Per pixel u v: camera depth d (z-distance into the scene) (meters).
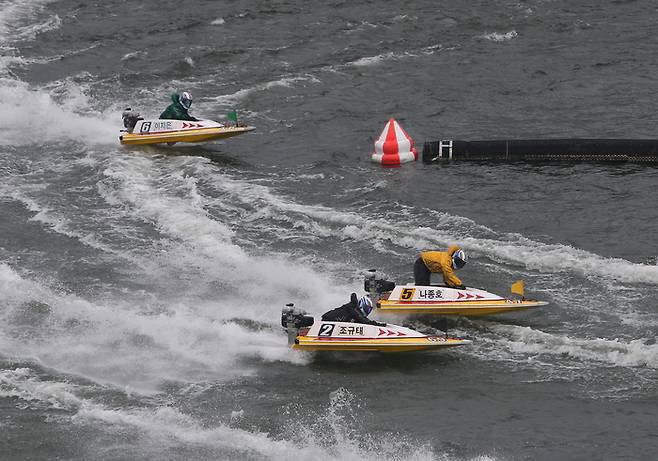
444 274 81.25
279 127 129.25
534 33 159.00
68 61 156.50
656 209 99.56
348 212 103.00
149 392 72.75
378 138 123.56
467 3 174.50
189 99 123.12
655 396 69.50
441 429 67.44
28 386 73.25
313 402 71.19
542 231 96.19
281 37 163.00
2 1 191.62
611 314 80.50
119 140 126.69
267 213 103.50
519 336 78.25
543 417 68.12
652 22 160.25
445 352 77.00
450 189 107.69
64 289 88.38
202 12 176.88
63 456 65.00
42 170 118.12
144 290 88.00
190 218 102.25
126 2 186.38
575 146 113.31
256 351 78.00
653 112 126.50
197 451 65.38
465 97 136.00
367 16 170.62
